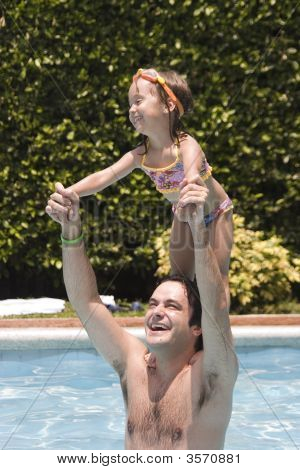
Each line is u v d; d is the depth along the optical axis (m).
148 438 4.16
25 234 11.81
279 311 10.66
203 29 11.30
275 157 11.58
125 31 11.42
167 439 4.11
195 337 4.19
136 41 11.41
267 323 9.77
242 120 11.52
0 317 10.14
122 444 5.99
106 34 11.44
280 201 11.66
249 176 11.69
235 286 10.53
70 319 9.62
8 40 11.46
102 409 6.97
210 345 3.91
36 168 11.75
